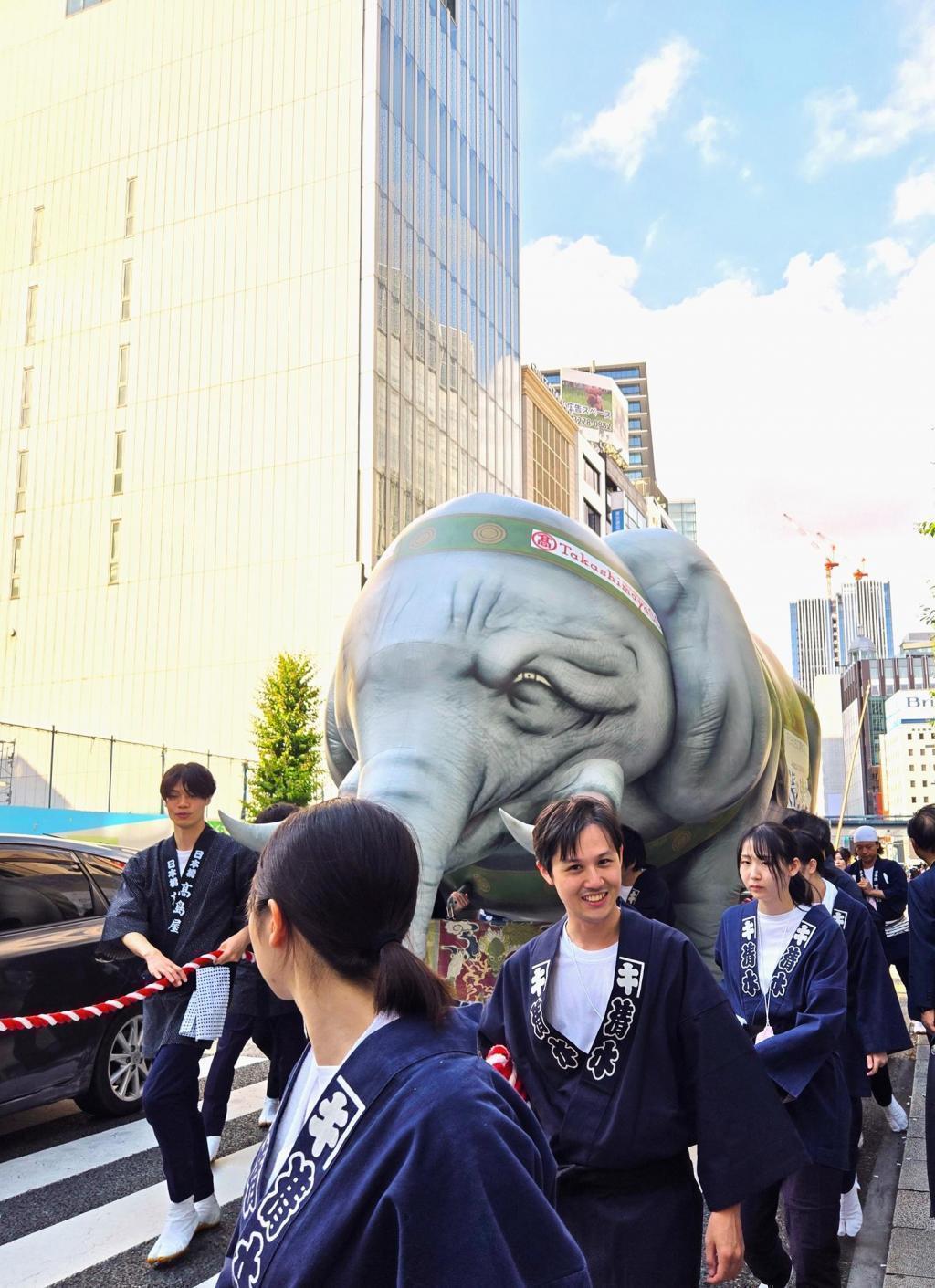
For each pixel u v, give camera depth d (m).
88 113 42.34
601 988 2.63
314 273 37.53
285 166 38.66
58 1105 6.97
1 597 40.19
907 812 111.19
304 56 39.09
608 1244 2.51
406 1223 1.22
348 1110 1.32
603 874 2.63
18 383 41.56
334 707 6.64
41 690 38.88
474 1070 1.34
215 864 4.45
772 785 7.09
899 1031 4.30
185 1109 4.31
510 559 5.72
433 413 40.88
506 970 2.80
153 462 38.75
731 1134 2.51
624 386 171.88
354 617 5.90
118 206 41.22
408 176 40.28
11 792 24.53
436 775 5.11
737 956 3.75
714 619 6.47
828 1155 3.41
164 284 39.75
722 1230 2.51
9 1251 4.41
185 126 40.44
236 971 5.41
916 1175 5.32
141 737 37.06
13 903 6.20
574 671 5.60
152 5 41.84
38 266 42.12
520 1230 1.25
